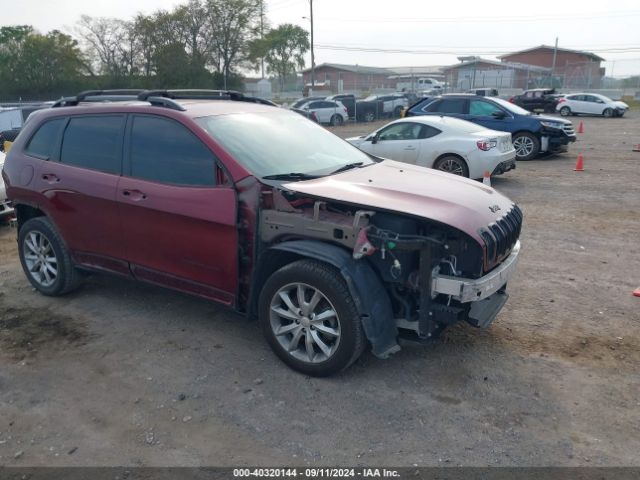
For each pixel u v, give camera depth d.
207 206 4.14
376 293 3.73
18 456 3.27
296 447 3.31
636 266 6.36
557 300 5.39
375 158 5.34
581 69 55.94
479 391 3.85
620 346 4.46
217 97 5.67
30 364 4.30
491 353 4.36
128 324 4.93
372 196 3.86
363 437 3.38
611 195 10.25
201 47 57.47
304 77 86.88
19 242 5.62
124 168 4.68
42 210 5.25
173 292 4.66
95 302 5.42
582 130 24.34
